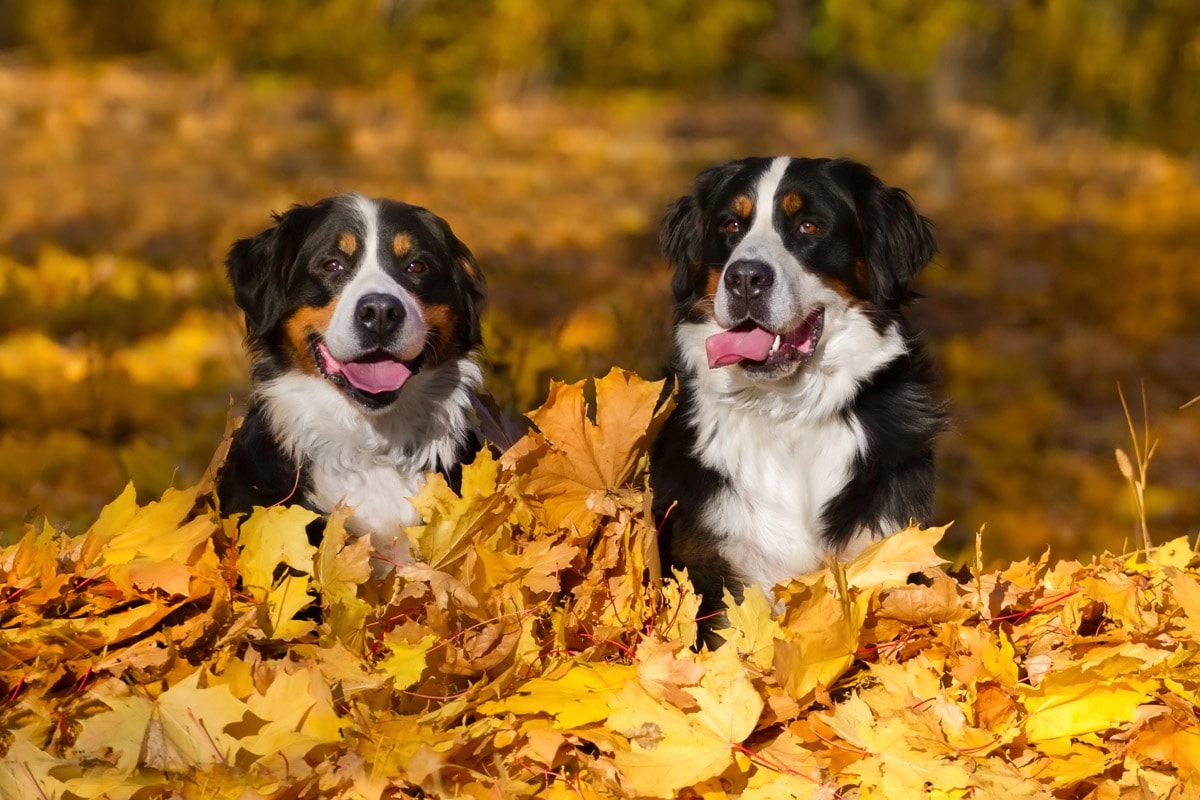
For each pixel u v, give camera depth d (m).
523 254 13.83
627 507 3.87
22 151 19.91
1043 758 3.32
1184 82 28.67
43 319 10.19
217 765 3.03
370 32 30.92
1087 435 9.40
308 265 4.52
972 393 10.02
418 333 4.32
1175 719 3.30
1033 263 14.81
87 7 32.81
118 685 3.25
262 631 3.48
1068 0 26.89
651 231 14.77
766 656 3.50
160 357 9.33
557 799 3.14
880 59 17.95
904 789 3.12
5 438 7.45
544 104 31.08
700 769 3.13
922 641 3.62
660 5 30.03
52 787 2.98
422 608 3.70
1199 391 10.66
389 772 3.04
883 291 4.58
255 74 30.41
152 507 3.68
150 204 15.90
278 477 4.50
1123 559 4.18
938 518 7.37
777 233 4.43
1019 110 29.36
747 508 4.42
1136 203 19.89
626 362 6.92
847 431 4.43
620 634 3.67
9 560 3.54
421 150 22.98
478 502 3.60
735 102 32.09
